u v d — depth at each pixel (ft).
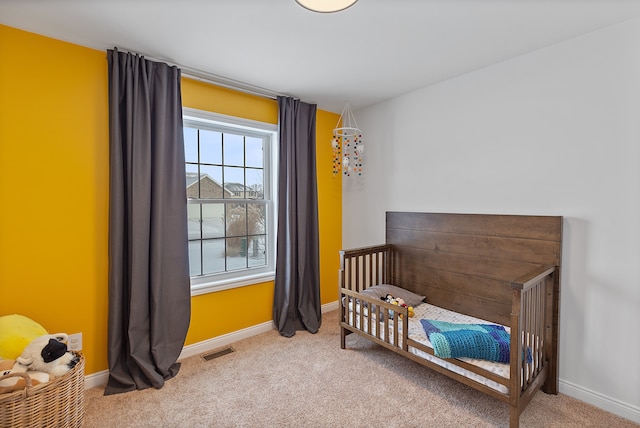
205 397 6.52
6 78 5.92
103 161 6.97
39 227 6.31
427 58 7.31
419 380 7.09
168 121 7.54
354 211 11.56
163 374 7.15
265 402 6.35
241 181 9.69
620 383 5.98
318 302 10.34
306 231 10.38
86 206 6.80
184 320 7.75
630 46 5.75
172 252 7.57
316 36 6.34
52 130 6.39
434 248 8.96
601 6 5.34
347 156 11.55
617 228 5.98
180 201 7.70
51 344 5.05
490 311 7.77
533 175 7.06
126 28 6.04
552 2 5.23
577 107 6.40
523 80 7.15
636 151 5.74
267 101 9.77
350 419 5.83
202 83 8.43
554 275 6.60
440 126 8.82
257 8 5.40
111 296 6.77
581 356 6.45
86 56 6.73
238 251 9.68
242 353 8.45
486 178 7.88
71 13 5.54
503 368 5.64
